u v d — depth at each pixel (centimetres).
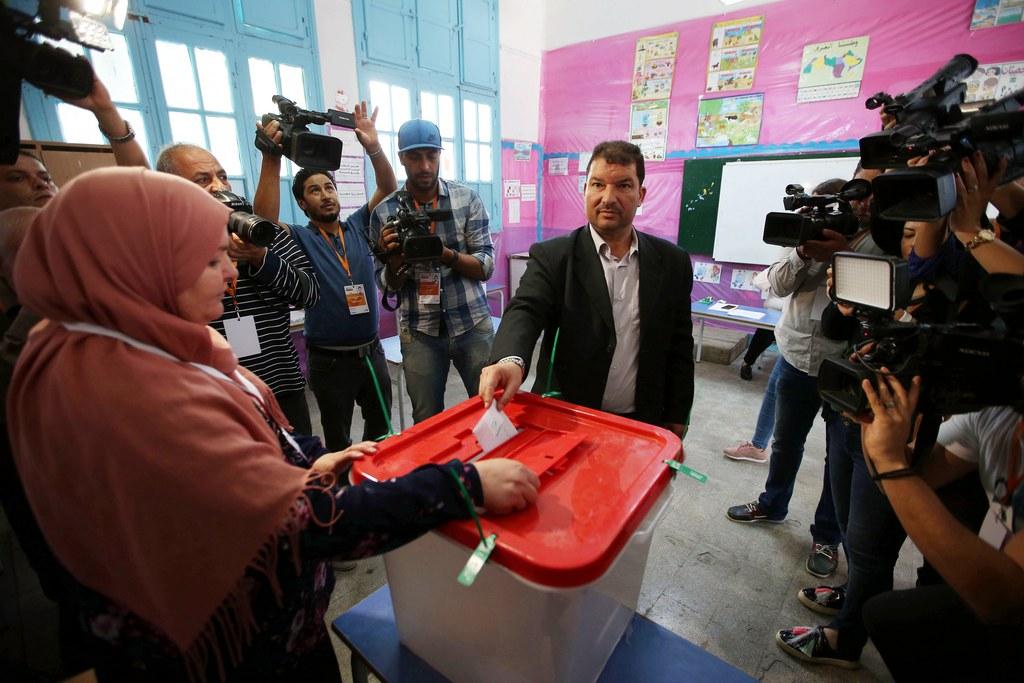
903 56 314
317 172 177
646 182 433
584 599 57
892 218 71
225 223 57
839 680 130
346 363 182
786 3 343
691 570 169
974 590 58
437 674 73
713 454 246
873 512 112
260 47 263
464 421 85
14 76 62
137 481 44
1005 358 58
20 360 49
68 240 46
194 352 53
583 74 449
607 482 66
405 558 68
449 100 378
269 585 55
